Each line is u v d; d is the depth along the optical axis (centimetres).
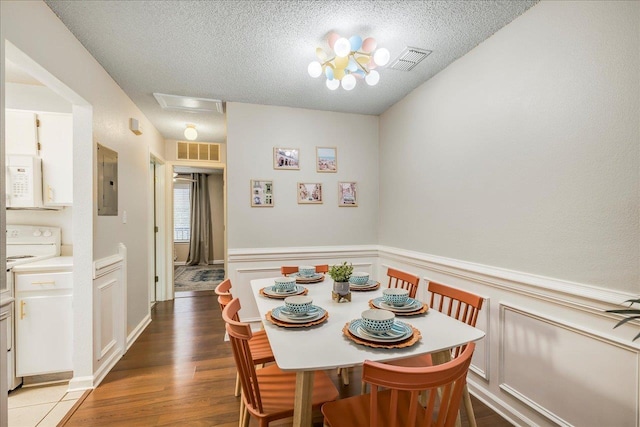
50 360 211
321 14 176
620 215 131
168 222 440
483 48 203
